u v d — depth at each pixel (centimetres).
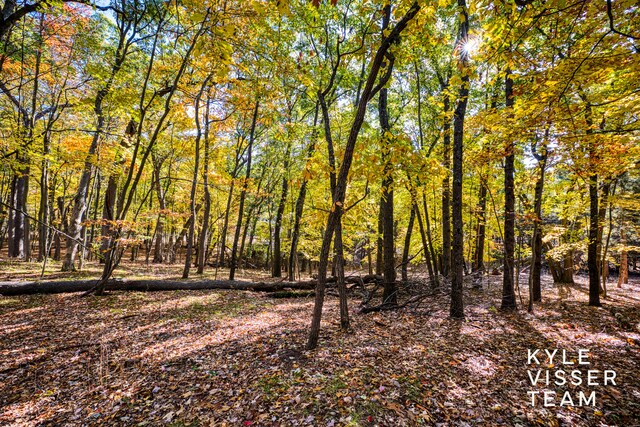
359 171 563
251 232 2739
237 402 411
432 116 1321
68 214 2550
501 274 1944
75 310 848
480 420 376
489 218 1409
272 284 1304
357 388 430
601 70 406
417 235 1855
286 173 1681
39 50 1162
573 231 1123
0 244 2519
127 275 1388
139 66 1277
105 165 1171
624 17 371
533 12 379
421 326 725
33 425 390
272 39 759
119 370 517
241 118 1748
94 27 1230
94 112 1245
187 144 1758
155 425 377
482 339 641
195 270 1912
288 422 365
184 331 707
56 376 505
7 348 604
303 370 484
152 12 913
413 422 365
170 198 2536
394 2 465
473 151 858
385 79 557
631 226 1334
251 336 664
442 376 478
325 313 877
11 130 1083
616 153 605
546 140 568
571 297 1105
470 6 394
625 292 1317
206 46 390
